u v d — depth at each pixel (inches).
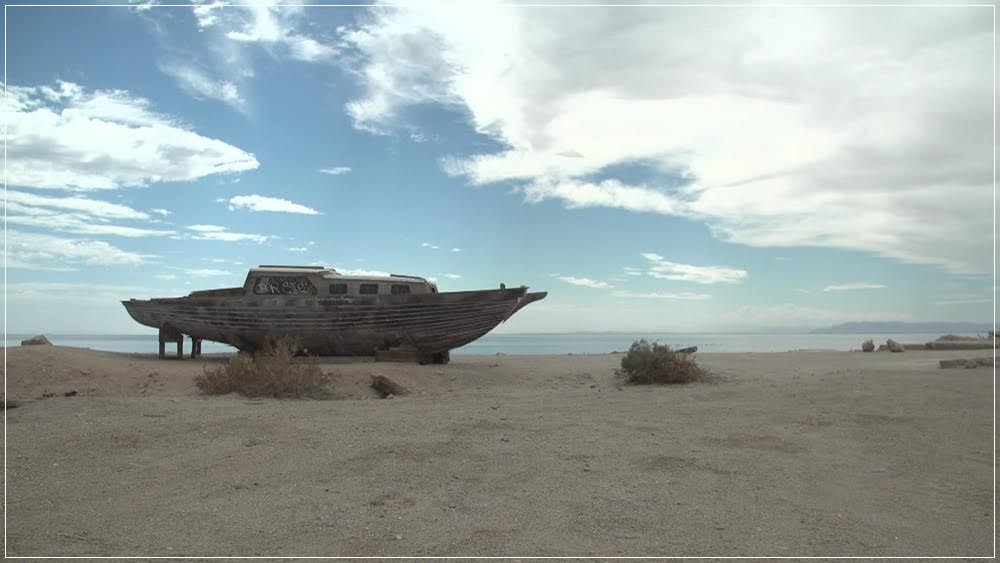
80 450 269.6
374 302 722.2
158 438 291.3
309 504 205.3
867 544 177.9
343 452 266.8
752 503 209.6
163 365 624.4
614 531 184.4
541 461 255.9
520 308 789.2
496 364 771.4
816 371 605.3
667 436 302.7
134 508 201.9
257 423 324.2
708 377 556.4
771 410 368.2
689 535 182.2
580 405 402.0
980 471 247.9
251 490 219.0
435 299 717.9
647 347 630.5
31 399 418.9
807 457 266.7
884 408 366.3
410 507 203.2
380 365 625.9
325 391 491.5
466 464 250.8
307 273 743.7
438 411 375.9
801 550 173.2
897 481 235.6
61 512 198.2
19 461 252.7
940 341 1131.9
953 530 189.5
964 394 405.1
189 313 741.3
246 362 490.6
